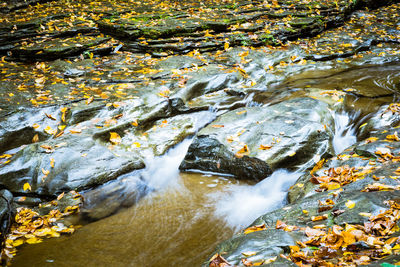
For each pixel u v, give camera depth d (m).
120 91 6.04
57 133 5.13
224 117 5.43
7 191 3.96
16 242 3.51
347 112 5.96
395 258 2.01
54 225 3.78
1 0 10.71
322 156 4.75
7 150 4.84
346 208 2.93
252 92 6.66
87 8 10.23
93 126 5.24
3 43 7.99
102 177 4.40
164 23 8.78
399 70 7.60
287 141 4.73
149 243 3.55
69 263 3.26
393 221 2.58
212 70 7.09
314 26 9.56
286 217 3.14
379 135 4.63
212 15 9.65
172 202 4.29
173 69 7.08
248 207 4.16
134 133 5.37
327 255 2.40
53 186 4.23
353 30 10.09
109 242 3.56
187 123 5.76
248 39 8.61
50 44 7.95
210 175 4.82
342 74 7.48
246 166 4.58
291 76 7.49
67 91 6.05
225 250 2.70
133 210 4.14
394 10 12.06
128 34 8.37
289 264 2.18
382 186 3.12
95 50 7.96
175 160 5.22
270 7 10.45
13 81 6.43
